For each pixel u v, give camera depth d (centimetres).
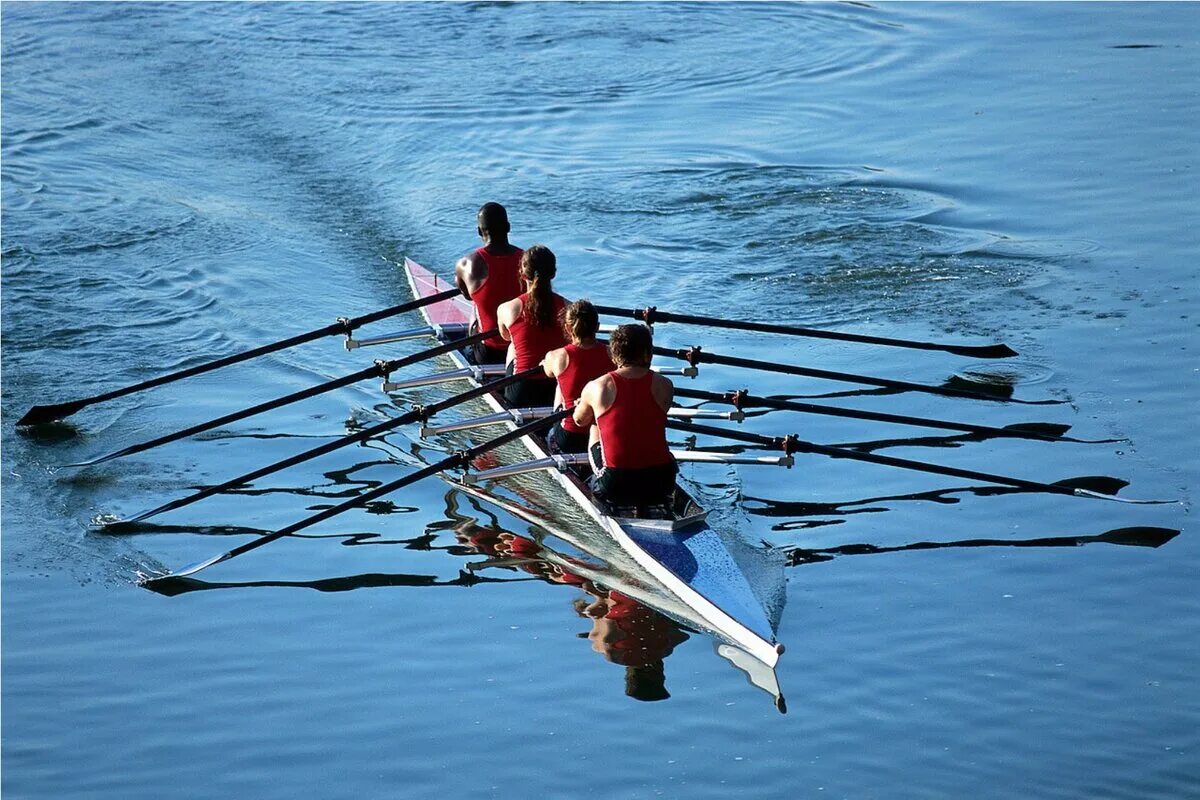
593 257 7650
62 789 3366
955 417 5522
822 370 5631
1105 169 8644
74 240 8088
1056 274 7044
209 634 4100
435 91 11325
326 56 12500
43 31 13400
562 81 11519
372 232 8212
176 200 8850
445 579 4403
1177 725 3462
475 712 3647
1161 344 6059
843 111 10406
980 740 3438
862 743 3447
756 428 5550
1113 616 3988
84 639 4088
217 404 5962
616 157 9569
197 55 12612
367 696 3741
